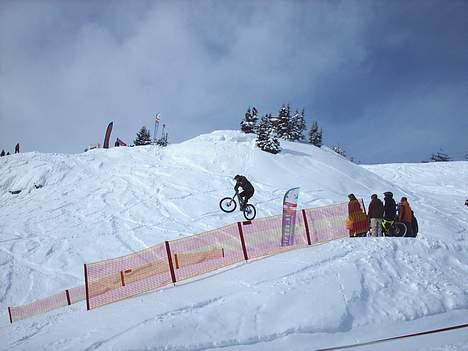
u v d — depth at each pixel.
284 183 25.11
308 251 10.22
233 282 8.80
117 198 23.23
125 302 8.98
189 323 7.01
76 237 18.19
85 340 6.83
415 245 10.50
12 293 13.70
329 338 6.79
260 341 6.68
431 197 30.02
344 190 25.42
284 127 49.94
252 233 13.87
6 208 23.50
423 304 7.79
